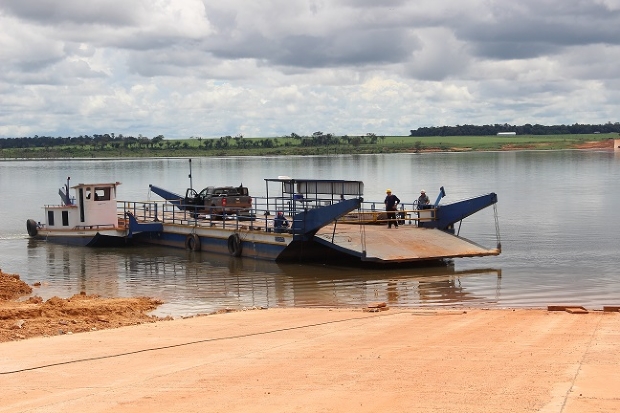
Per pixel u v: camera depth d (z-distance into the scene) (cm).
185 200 4644
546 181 8825
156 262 3503
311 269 3166
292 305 2439
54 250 3962
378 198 6781
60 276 3142
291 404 1157
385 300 2491
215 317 2102
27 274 3203
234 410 1140
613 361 1376
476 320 1914
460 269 3064
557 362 1380
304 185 3584
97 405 1202
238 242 3562
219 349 1623
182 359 1531
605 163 13550
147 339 1762
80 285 2912
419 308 2272
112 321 2050
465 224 4616
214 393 1243
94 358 1561
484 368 1353
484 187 7988
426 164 14225
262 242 3434
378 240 3259
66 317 2094
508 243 3791
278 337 1750
